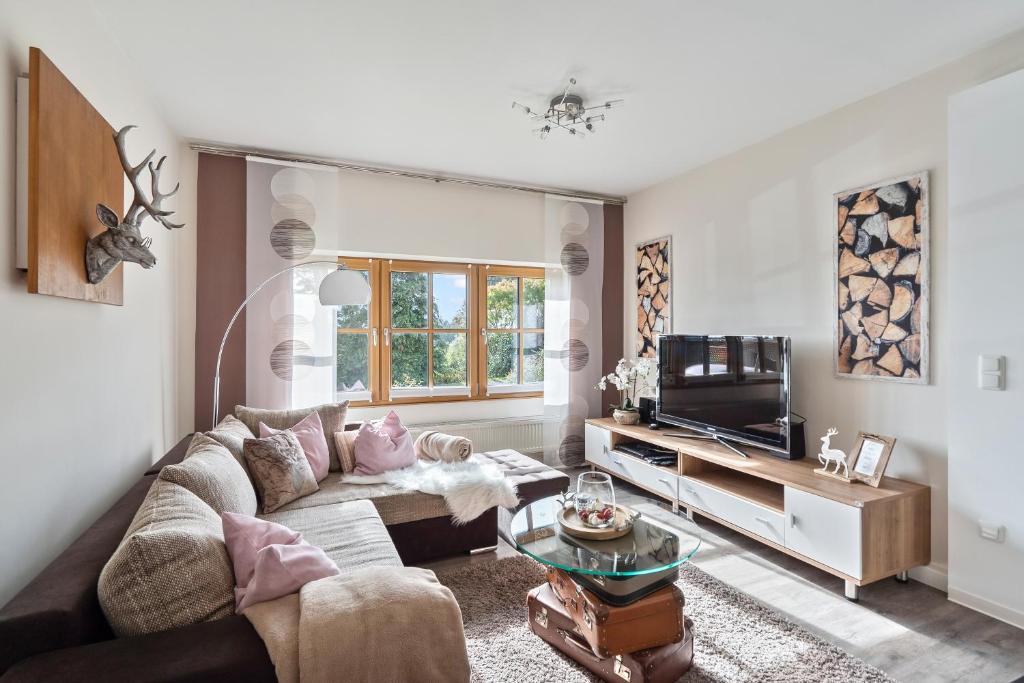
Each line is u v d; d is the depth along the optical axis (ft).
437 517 9.15
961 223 7.59
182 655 3.57
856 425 9.38
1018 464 7.03
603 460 13.74
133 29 7.12
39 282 4.72
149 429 8.91
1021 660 6.40
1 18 4.47
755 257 11.44
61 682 3.28
